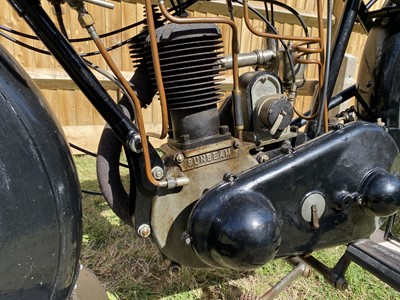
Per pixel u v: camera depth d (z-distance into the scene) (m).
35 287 0.64
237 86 0.91
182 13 0.91
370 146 0.99
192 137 0.88
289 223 0.95
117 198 0.91
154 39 0.72
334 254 1.64
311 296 1.41
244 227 0.80
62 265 0.68
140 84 0.92
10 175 0.59
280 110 0.92
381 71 1.12
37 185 0.62
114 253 1.63
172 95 0.84
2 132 0.59
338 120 1.21
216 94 0.88
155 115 2.87
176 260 0.95
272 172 0.90
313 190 0.95
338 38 1.08
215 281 1.48
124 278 1.48
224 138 0.90
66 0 0.70
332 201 0.98
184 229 0.91
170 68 0.81
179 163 0.85
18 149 0.60
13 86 0.63
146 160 0.78
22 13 0.70
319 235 1.00
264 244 0.81
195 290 1.42
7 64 0.66
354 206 1.01
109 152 0.91
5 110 0.60
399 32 1.10
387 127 1.10
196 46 0.81
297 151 0.94
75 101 2.69
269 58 1.08
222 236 0.82
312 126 1.11
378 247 1.07
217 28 0.84
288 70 1.06
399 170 1.10
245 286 1.45
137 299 1.37
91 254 1.62
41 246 0.64
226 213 0.83
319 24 0.94
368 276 1.52
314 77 3.07
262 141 0.97
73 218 0.69
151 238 0.95
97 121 2.82
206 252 0.87
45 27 0.71
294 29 2.90
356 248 1.05
